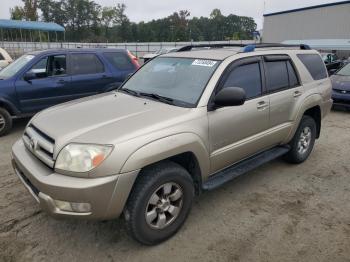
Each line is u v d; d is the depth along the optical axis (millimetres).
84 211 2607
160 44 44594
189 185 3127
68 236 3180
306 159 5207
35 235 3184
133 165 2643
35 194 2828
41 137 2943
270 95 4043
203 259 2889
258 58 3990
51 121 3092
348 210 3713
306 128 4879
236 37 84562
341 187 4277
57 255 2918
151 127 2842
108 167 2566
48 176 2631
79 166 2568
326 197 4008
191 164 3256
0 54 11750
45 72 6762
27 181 3023
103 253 2951
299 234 3252
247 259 2896
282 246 3070
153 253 2955
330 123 7836
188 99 3342
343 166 4984
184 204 3164
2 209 3633
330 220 3506
